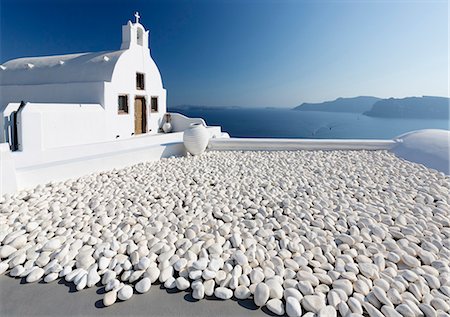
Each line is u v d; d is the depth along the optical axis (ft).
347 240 11.78
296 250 11.11
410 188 18.97
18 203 16.01
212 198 17.33
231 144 33.60
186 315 8.28
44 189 18.47
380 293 8.55
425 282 9.29
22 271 10.01
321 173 22.93
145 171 23.94
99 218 13.99
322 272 9.84
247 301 8.87
